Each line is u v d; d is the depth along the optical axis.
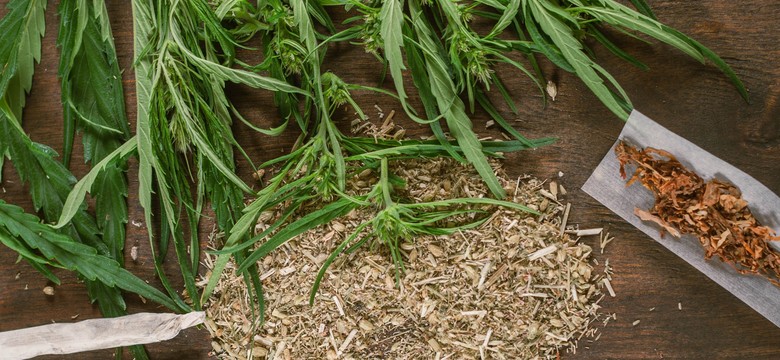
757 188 0.52
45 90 0.55
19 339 0.54
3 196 0.55
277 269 0.54
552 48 0.51
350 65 0.54
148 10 0.52
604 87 0.50
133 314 0.55
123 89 0.55
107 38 0.53
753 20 0.52
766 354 0.53
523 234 0.54
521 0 0.50
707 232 0.52
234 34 0.53
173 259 0.55
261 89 0.54
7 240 0.52
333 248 0.54
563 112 0.53
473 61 0.51
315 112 0.54
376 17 0.50
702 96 0.53
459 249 0.54
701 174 0.53
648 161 0.53
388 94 0.54
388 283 0.54
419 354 0.54
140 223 0.55
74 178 0.54
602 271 0.54
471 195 0.54
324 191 0.51
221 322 0.55
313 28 0.53
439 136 0.51
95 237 0.54
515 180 0.54
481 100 0.53
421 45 0.51
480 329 0.54
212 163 0.51
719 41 0.52
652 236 0.54
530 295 0.54
